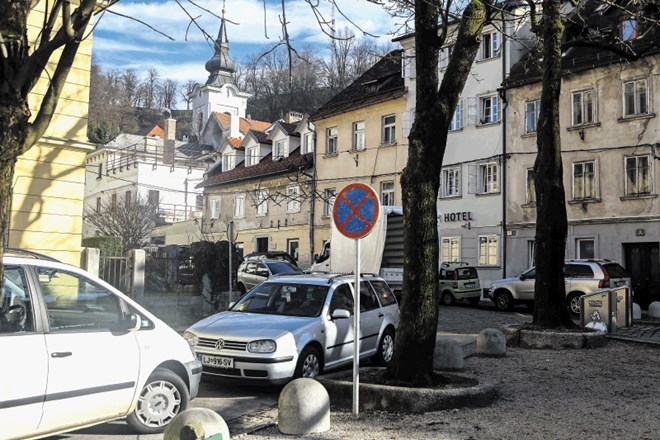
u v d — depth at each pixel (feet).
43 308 18.66
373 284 38.24
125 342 20.74
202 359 29.14
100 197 196.54
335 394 25.61
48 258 19.89
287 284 34.68
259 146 139.54
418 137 27.43
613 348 42.39
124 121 258.16
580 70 84.79
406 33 37.76
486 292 92.38
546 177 45.55
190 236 152.66
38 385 17.76
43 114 19.16
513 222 90.68
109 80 262.88
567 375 32.35
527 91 90.53
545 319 44.91
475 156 96.63
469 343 45.55
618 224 80.28
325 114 118.42
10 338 17.52
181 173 185.37
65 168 49.75
